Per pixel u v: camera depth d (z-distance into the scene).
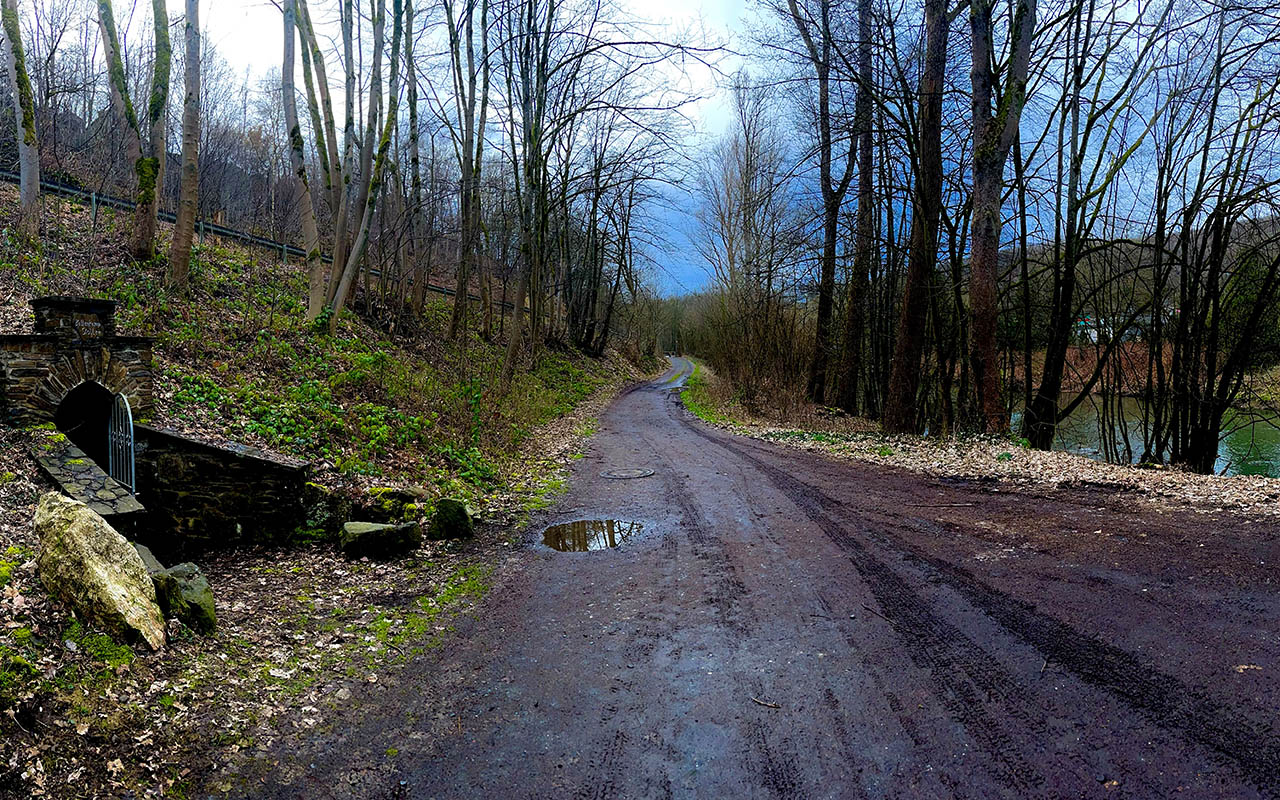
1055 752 3.24
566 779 3.31
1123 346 18.16
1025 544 6.27
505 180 29.52
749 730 3.65
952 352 17.50
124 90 14.89
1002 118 12.45
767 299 25.44
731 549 6.95
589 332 42.50
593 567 6.66
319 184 34.53
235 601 5.65
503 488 10.55
